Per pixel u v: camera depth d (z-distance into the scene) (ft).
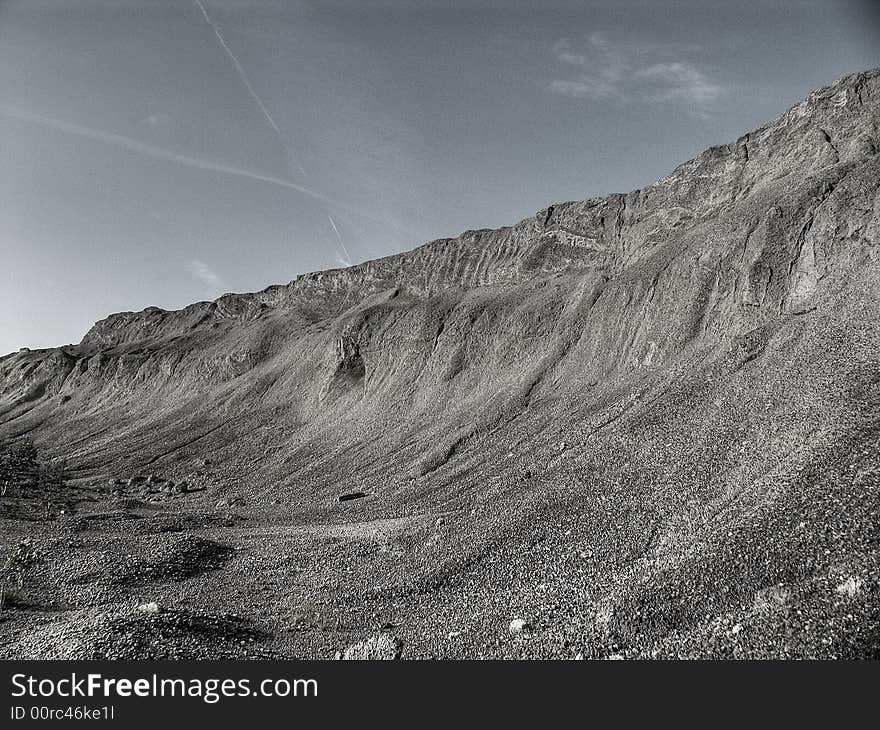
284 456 328.70
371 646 82.89
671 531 101.19
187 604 116.67
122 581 131.85
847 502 77.82
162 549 151.43
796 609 61.31
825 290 159.43
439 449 236.43
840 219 174.19
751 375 143.84
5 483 257.55
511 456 194.18
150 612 96.68
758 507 89.30
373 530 161.48
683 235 257.14
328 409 381.19
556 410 223.71
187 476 321.52
